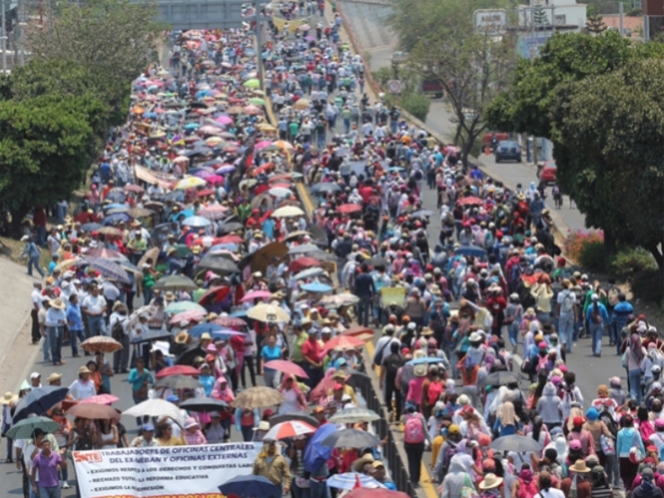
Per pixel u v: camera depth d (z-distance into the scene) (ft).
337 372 231.71
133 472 204.44
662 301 376.68
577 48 491.31
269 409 239.09
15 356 333.62
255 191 475.31
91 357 323.57
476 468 208.74
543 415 238.27
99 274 331.98
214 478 205.67
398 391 264.31
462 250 365.20
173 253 362.94
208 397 235.40
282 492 204.33
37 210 483.10
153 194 481.46
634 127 373.20
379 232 460.55
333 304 302.86
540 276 328.08
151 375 256.11
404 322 283.59
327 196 466.70
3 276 411.13
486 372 259.80
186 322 282.97
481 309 297.53
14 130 478.18
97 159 625.00
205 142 593.01
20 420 213.87
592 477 209.87
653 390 246.47
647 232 386.32
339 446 198.29
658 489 204.64
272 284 331.98
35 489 208.74
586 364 320.91
